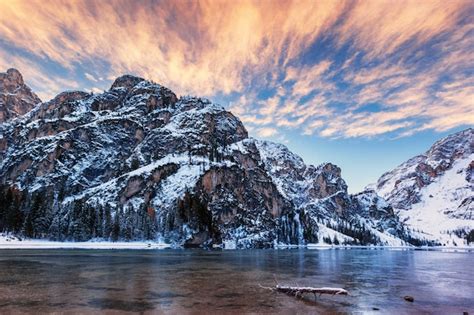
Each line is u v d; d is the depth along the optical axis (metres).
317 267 61.59
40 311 22.53
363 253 139.50
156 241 167.25
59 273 43.47
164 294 29.41
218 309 23.88
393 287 36.88
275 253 123.38
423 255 130.75
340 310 24.38
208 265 61.75
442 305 27.20
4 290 30.19
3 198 158.62
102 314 21.98
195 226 176.50
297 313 23.09
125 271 47.41
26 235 150.50
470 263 82.06
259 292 31.06
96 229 162.62
